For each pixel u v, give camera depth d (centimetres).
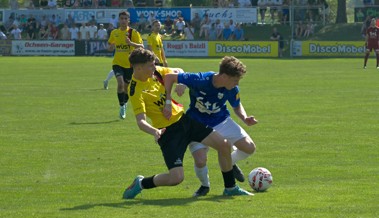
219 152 1562
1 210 1454
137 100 1517
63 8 9356
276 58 8175
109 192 1634
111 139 2433
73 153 2169
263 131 2573
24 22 9400
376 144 2270
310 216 1364
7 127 2731
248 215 1376
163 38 9112
